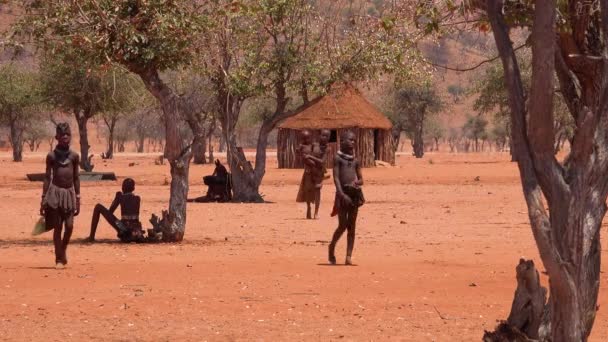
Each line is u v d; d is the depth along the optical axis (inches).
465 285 739.4
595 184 343.0
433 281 760.3
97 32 1001.5
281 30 1675.7
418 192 2167.8
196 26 1019.3
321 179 1445.6
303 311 633.6
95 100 2945.4
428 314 622.8
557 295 346.9
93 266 853.2
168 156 1080.2
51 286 735.1
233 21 1483.8
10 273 804.0
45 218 840.9
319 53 1648.6
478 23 417.1
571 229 340.8
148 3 1003.9
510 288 725.3
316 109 3705.7
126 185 1089.4
